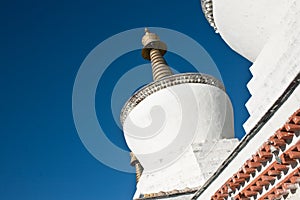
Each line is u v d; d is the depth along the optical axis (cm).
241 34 1256
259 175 789
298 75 659
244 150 838
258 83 996
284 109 705
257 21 1152
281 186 745
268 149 737
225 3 1177
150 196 1460
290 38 877
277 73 902
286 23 914
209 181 988
